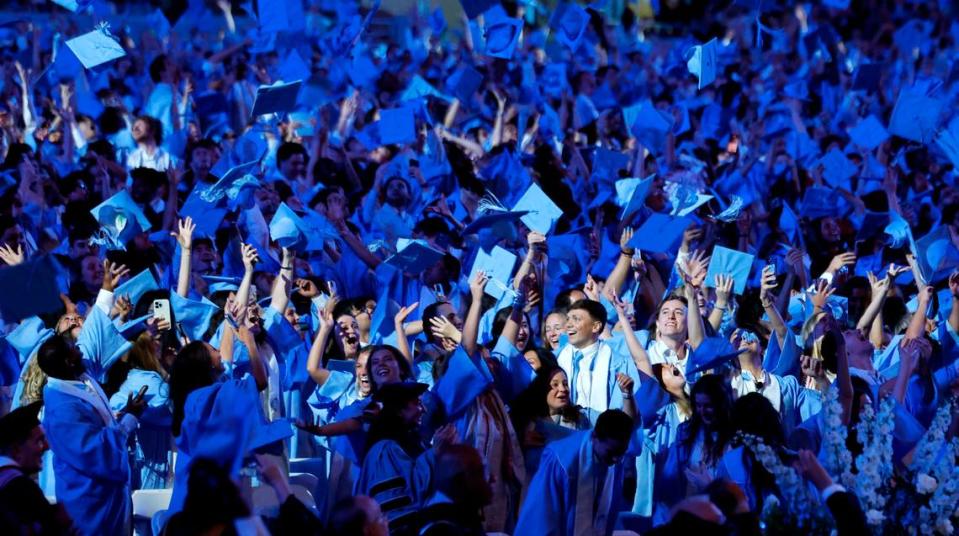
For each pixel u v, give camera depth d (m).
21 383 14.65
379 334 16.77
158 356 15.35
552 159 25.84
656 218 17.64
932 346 17.72
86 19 33.53
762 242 23.02
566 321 15.93
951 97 26.44
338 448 14.37
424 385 13.20
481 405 14.33
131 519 13.87
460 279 19.31
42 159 24.34
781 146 30.47
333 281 19.02
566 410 14.89
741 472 12.94
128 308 16.05
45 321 16.31
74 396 13.55
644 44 41.91
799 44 40.78
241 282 17.78
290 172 23.56
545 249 17.73
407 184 22.67
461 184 23.86
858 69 29.38
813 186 26.69
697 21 42.91
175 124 28.05
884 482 11.62
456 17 41.94
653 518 14.95
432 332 15.98
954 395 16.05
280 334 16.80
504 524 14.19
